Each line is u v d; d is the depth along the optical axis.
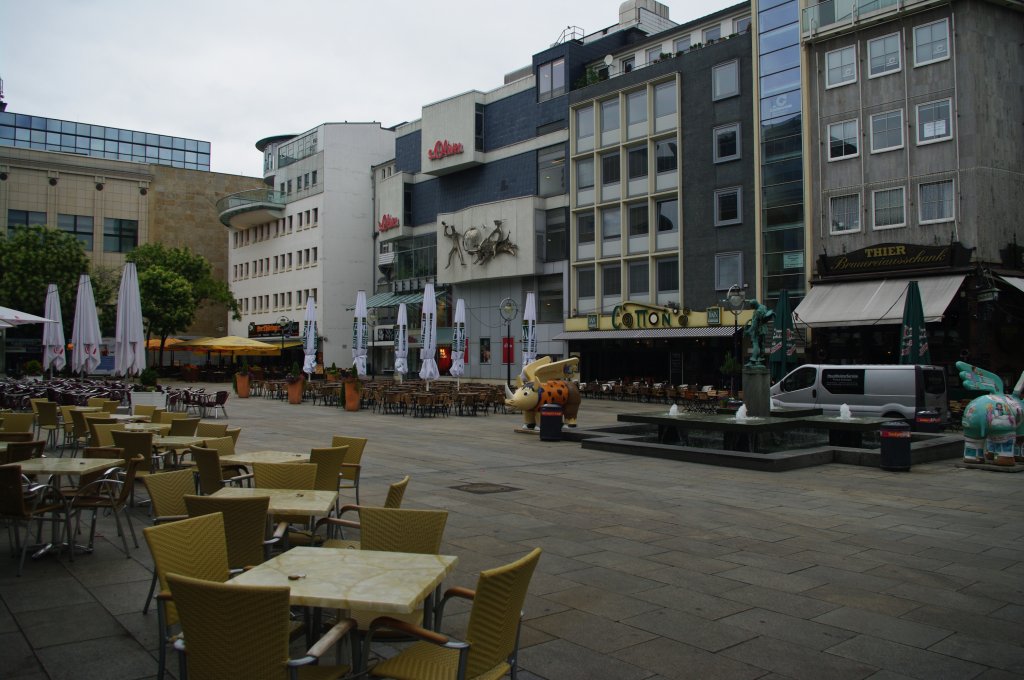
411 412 27.70
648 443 17.03
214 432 10.66
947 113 28.23
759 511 10.01
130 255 59.81
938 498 11.18
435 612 4.22
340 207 62.91
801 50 32.38
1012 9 28.84
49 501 7.54
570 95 44.28
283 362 65.62
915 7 28.75
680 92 38.31
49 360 26.03
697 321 36.38
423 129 53.50
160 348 56.03
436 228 54.00
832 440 16.84
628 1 48.84
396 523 5.03
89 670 4.48
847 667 4.82
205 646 3.26
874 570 7.17
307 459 8.40
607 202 42.00
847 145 30.95
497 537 8.16
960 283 26.55
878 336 29.45
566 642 5.18
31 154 66.50
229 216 69.50
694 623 5.60
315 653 3.28
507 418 25.53
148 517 8.94
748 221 35.38
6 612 5.49
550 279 45.78
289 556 4.29
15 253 47.56
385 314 59.28
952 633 5.48
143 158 90.81
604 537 8.31
